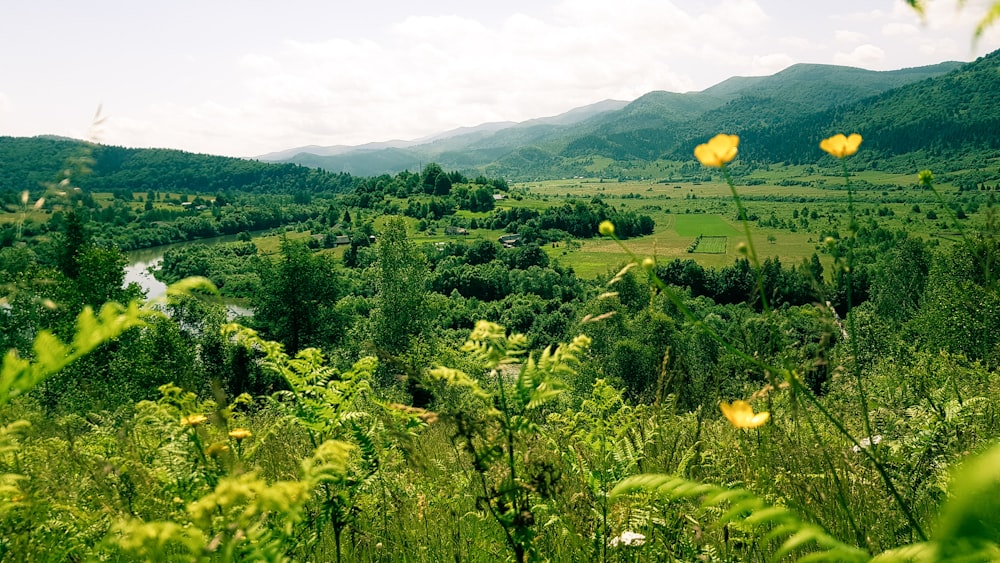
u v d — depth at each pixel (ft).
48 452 9.26
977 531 1.88
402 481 11.57
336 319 160.86
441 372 7.64
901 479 9.41
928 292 138.62
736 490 4.49
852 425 11.00
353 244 444.55
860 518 8.47
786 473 8.93
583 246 549.95
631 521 8.80
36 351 5.38
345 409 10.14
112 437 10.18
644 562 8.40
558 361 7.58
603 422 10.90
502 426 7.48
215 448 8.13
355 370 10.16
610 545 8.73
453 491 11.83
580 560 8.83
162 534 5.49
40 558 7.37
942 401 11.51
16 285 10.37
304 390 10.03
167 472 7.96
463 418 7.41
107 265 82.84
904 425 11.26
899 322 142.61
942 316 74.64
